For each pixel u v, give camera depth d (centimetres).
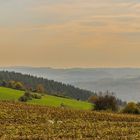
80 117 7612
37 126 5897
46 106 8981
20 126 5797
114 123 6862
